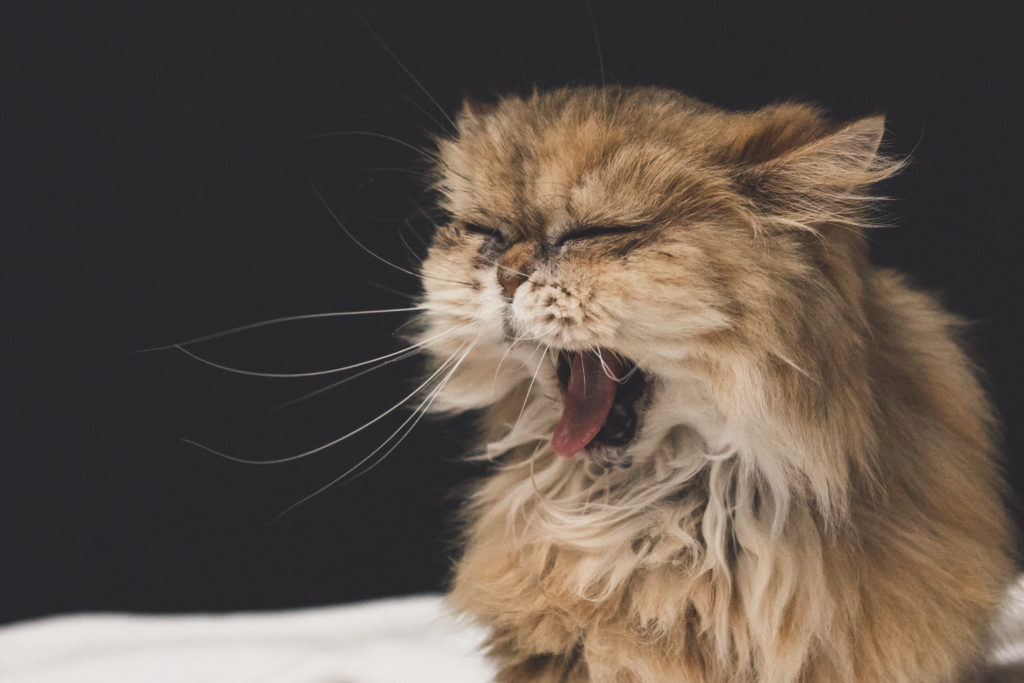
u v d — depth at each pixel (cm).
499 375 67
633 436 65
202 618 91
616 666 64
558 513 66
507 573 66
